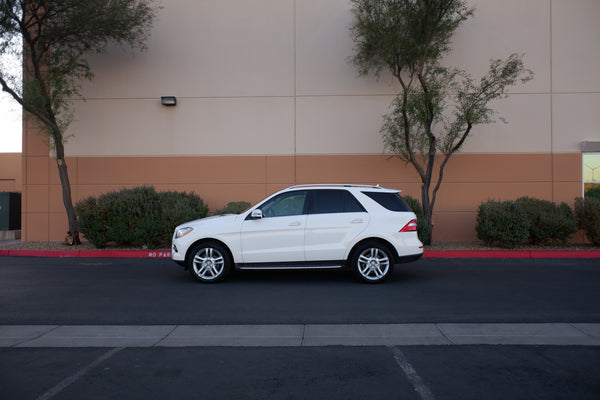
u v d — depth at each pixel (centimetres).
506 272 968
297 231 835
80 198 1462
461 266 1049
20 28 1227
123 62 1469
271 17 1458
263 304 699
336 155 1436
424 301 712
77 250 1254
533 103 1409
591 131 1398
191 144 1458
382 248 841
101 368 450
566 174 1399
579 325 581
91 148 1466
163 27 1469
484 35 1417
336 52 1444
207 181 1454
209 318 626
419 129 1267
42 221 1472
